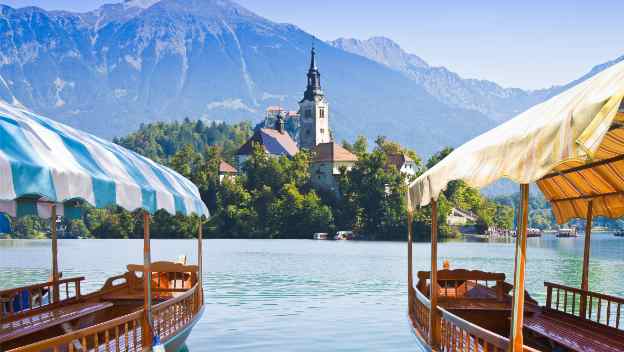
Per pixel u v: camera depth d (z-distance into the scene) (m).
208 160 180.25
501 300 17.11
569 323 14.11
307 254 84.06
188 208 13.99
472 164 9.12
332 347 20.58
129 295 18.62
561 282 44.38
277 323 25.39
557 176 15.18
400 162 176.75
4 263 65.69
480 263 69.12
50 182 7.79
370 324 25.17
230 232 151.75
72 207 18.20
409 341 21.55
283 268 58.44
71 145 9.48
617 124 7.68
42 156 8.10
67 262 67.38
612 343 11.87
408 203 16.31
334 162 176.25
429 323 13.72
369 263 65.88
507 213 182.50
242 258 74.62
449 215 150.25
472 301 17.05
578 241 151.12
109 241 137.00
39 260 70.62
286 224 150.25
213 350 20.05
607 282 44.91
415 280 45.81
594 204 15.35
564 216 17.12
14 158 7.47
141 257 76.81
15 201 16.08
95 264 64.19
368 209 149.38
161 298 18.58
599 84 6.69
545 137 6.88
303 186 172.38
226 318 26.77
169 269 20.05
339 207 157.25
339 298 34.44
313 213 149.38
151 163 14.11
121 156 11.80
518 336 8.52
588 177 14.05
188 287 21.11
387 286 41.25
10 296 14.60
